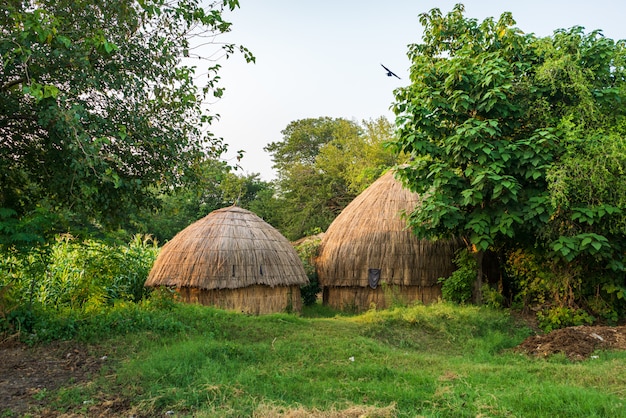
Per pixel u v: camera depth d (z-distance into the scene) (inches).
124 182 265.9
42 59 232.5
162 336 291.6
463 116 398.6
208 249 462.6
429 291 503.2
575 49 400.8
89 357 250.2
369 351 299.6
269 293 475.5
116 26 262.7
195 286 448.1
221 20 278.7
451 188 387.2
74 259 374.0
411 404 198.7
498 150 368.5
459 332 374.0
